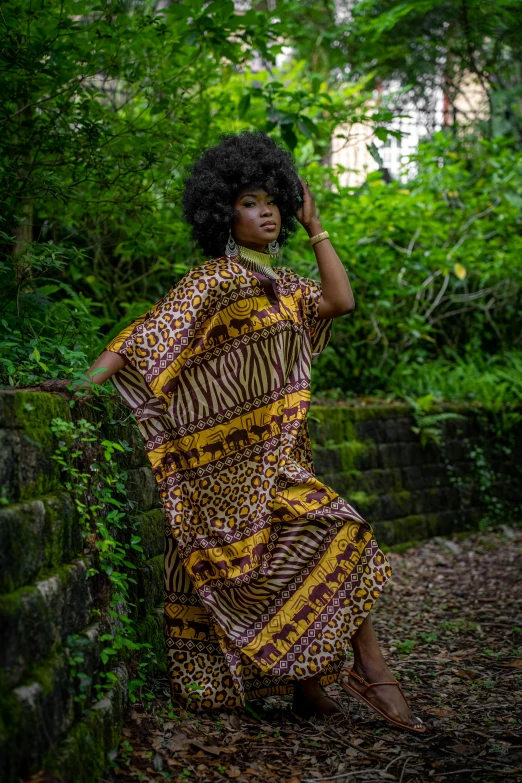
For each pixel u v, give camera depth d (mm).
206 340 2654
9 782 1621
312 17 7273
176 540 2701
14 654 1738
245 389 2695
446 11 7207
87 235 5180
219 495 2688
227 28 4055
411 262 7062
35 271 3781
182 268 5320
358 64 7512
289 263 6371
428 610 4617
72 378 2611
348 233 6371
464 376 8000
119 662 2562
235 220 2799
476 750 2514
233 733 2580
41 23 3473
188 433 2674
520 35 7062
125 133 3969
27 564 1889
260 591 2629
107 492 2553
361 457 6168
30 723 1714
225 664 2736
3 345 2775
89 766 1984
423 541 6633
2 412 1867
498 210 7648
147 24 3793
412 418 6785
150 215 4285
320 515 2645
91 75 3850
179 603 2766
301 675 2578
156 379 2592
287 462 2697
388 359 7398
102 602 2416
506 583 5316
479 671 3436
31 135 3750
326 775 2312
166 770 2244
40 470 2078
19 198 3568
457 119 8953
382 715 2621
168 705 2697
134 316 4496
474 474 7359
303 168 6234
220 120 5066
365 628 2658
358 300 6926
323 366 7102
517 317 9023
